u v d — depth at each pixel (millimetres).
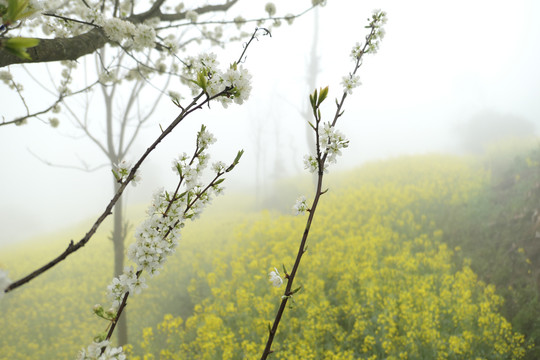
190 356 5383
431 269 6773
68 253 772
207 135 1237
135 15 2150
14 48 672
